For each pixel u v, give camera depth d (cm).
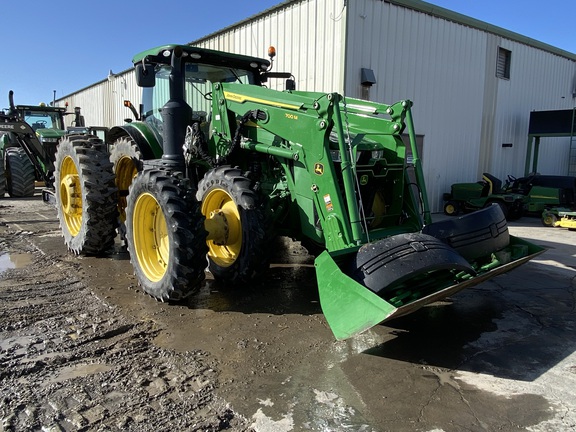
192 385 273
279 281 486
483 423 241
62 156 579
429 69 1042
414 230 411
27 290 435
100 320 366
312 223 410
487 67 1202
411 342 342
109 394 261
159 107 548
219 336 343
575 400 265
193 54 488
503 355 323
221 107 485
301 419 241
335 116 358
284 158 434
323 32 898
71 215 590
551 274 545
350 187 350
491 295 459
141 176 412
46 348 315
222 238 441
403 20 962
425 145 1080
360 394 268
